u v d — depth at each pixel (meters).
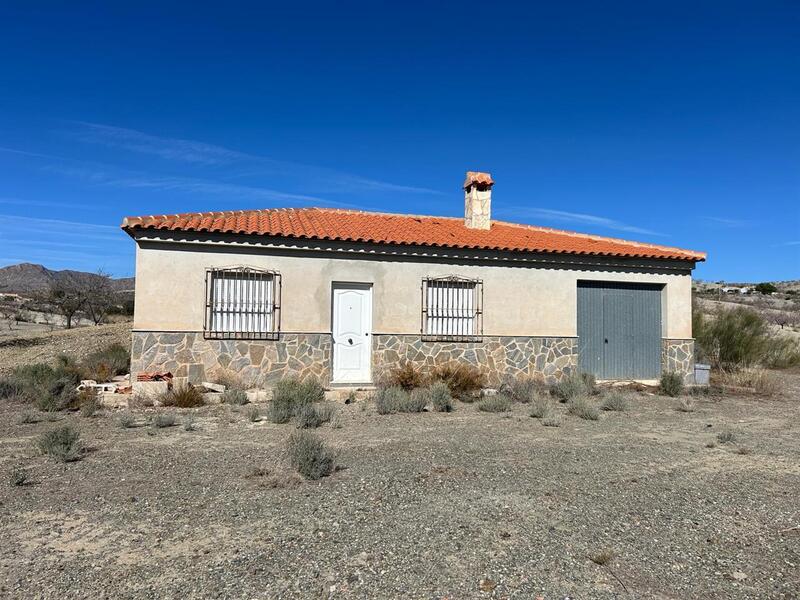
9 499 6.25
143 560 4.82
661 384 15.84
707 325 22.55
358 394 13.79
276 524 5.61
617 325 17.06
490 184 18.11
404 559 4.88
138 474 7.20
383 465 7.69
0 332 34.38
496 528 5.59
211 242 13.66
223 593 4.30
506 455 8.38
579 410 11.95
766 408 13.77
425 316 15.23
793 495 6.86
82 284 39.44
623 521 5.87
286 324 14.13
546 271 16.31
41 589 4.34
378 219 17.47
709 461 8.38
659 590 4.50
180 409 11.89
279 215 16.11
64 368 15.04
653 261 17.05
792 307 53.81
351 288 14.84
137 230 13.27
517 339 15.95
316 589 4.38
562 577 4.65
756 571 4.87
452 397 13.88
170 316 13.45
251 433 9.66
